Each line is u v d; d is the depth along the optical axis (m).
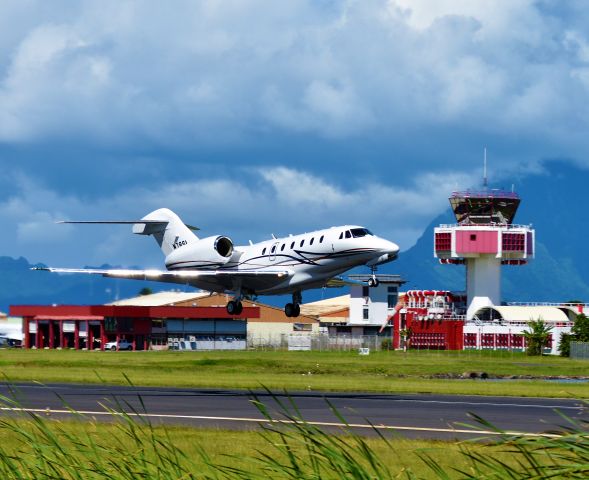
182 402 80.56
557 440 23.84
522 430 60.22
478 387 105.62
